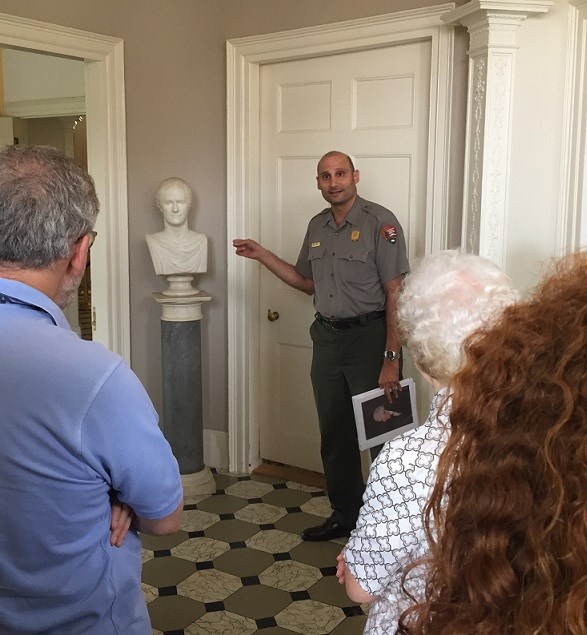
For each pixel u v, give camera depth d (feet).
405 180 11.14
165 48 12.57
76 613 3.87
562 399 1.78
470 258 4.43
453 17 9.64
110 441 3.69
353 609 8.90
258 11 12.00
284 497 12.19
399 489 3.45
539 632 1.69
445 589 1.98
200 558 10.15
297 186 12.34
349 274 10.01
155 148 12.75
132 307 12.98
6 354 3.65
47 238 3.84
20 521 3.66
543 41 9.07
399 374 9.99
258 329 13.12
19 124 20.51
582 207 8.91
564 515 1.69
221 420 13.50
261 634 8.39
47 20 11.17
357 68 11.41
